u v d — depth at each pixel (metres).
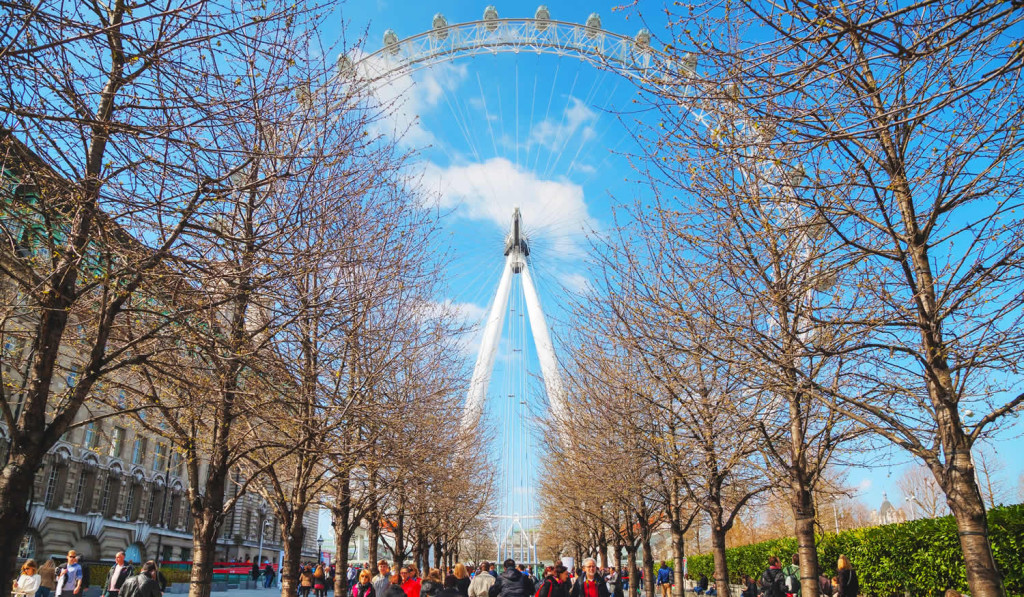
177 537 63.97
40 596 25.22
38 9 8.59
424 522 39.97
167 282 12.06
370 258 16.47
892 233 11.10
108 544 52.91
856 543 24.91
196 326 13.59
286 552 19.23
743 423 17.48
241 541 75.81
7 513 9.05
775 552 34.12
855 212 11.48
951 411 10.35
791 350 12.95
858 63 8.81
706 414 18.94
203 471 67.88
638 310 17.23
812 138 9.52
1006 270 10.95
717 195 13.77
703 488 22.44
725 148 10.88
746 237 14.43
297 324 16.23
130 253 10.73
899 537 21.69
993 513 16.81
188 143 9.52
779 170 12.66
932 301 10.90
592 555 74.44
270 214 13.56
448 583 19.77
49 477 46.78
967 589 18.67
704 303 15.51
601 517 39.03
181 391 16.61
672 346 15.34
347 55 15.11
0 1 8.23
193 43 9.82
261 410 15.87
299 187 14.26
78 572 25.67
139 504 57.56
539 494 68.50
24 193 10.83
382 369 19.67
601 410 24.94
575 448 32.16
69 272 10.70
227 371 13.86
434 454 28.45
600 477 29.25
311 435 16.12
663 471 24.38
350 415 17.17
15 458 9.40
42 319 10.14
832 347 12.20
